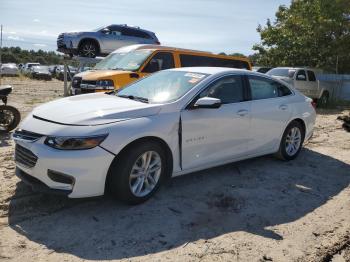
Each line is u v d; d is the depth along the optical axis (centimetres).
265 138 601
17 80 3406
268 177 579
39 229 384
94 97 515
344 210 477
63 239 368
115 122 420
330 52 2323
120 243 366
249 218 438
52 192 398
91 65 1585
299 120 670
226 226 414
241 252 364
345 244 391
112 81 933
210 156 518
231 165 625
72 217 412
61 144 395
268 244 382
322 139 886
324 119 1269
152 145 445
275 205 479
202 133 498
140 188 445
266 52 2711
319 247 383
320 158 710
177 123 468
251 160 662
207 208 456
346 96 2061
